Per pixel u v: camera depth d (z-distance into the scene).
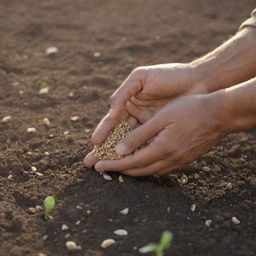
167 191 0.96
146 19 1.42
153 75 0.96
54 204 0.93
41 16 1.43
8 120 1.11
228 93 0.89
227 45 1.01
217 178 1.00
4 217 0.91
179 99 0.92
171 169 0.96
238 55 1.00
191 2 1.51
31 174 0.99
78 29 1.38
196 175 1.00
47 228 0.90
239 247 0.89
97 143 0.96
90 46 1.32
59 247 0.88
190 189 0.97
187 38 1.35
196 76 0.99
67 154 1.03
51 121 1.11
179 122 0.91
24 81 1.21
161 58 1.28
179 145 0.92
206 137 0.92
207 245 0.89
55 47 1.32
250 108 0.89
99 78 1.22
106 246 0.88
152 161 0.94
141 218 0.92
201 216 0.93
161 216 0.92
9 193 0.95
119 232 0.90
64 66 1.26
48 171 0.99
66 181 0.97
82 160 1.01
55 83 1.21
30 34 1.36
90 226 0.91
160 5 1.50
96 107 1.15
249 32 1.00
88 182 0.96
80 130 1.10
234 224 0.92
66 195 0.95
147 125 0.92
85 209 0.92
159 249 0.80
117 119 0.97
